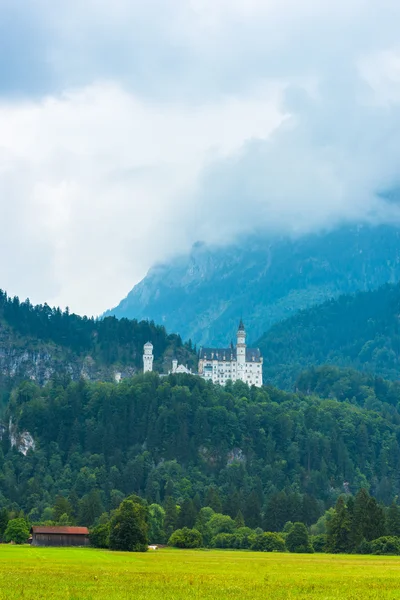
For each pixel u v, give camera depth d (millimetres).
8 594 174125
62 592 178750
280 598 176750
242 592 184625
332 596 180375
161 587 190250
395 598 179000
